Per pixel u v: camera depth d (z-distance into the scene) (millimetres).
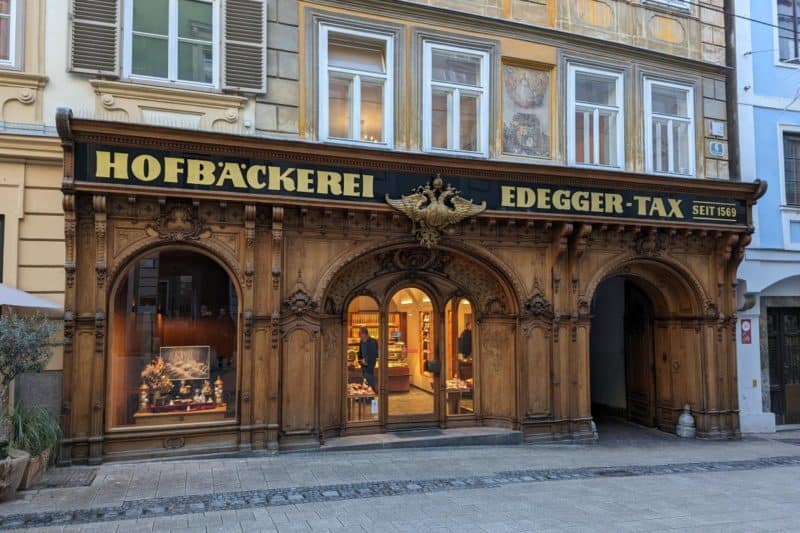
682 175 11789
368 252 9211
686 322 11734
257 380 8492
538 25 10719
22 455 6363
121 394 8047
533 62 10633
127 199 7898
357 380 9758
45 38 7996
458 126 10141
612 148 11367
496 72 10320
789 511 6504
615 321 13539
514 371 10180
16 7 7918
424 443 9453
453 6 10180
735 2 12836
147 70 8484
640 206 10766
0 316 7508
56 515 5801
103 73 8117
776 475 8430
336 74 9523
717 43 12477
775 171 12875
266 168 8414
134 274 8203
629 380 12992
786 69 13211
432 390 10250
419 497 6664
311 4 9234
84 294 7758
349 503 6375
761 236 12609
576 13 11062
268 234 8625
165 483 6953
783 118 13070
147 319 8250
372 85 9734
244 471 7562
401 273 10047
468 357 10539
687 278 11430
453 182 9531
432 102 10062
